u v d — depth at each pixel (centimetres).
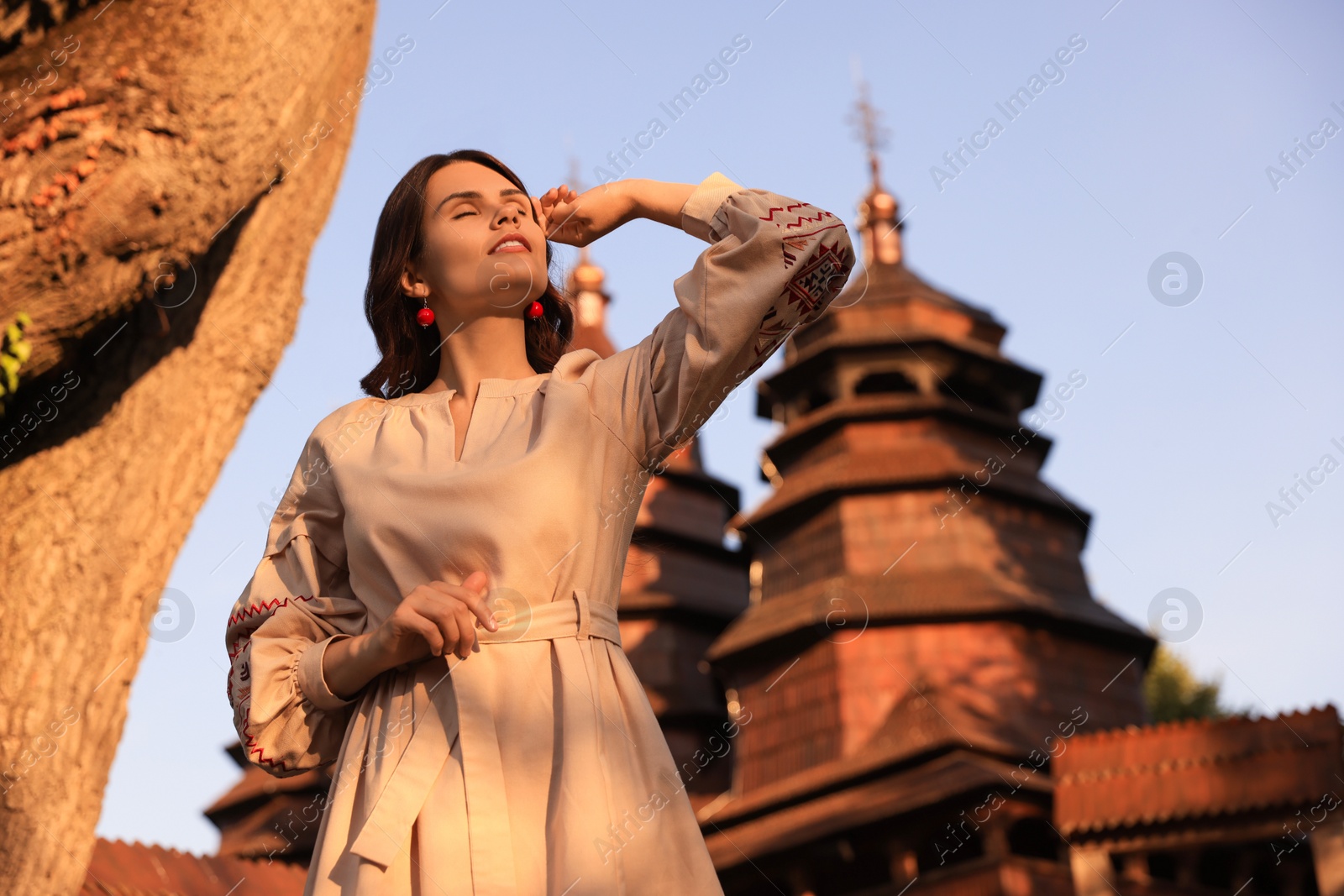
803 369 3183
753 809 2570
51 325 507
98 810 533
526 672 181
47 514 531
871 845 2375
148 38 492
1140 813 1952
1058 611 2634
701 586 3325
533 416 198
